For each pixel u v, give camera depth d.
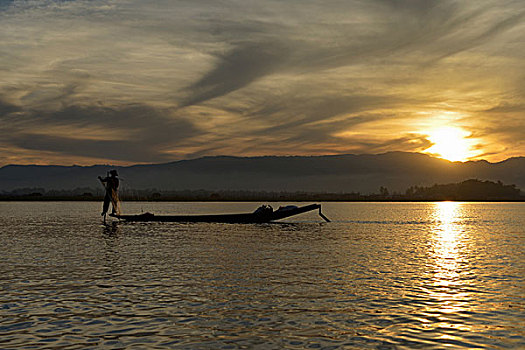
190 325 13.80
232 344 12.23
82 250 30.59
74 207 123.75
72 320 14.28
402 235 44.19
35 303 16.19
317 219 72.31
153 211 110.31
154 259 26.44
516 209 141.38
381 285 19.28
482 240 40.28
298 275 21.47
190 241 36.62
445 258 27.83
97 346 12.11
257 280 20.16
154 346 12.10
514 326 13.80
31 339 12.62
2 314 14.88
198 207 140.50
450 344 12.27
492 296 17.45
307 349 11.88
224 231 46.41
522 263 25.91
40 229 48.31
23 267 23.55
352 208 139.38
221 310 15.34
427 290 18.41
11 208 115.06
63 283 19.48
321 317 14.59
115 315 14.78
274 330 13.34
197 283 19.52
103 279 20.36
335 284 19.41
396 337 12.79
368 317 14.59
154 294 17.50
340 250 31.17
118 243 34.84
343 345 12.17
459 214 101.50
